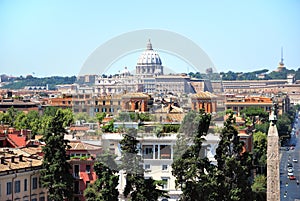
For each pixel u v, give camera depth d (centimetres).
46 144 14038
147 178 9606
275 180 13138
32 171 14138
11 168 13538
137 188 9488
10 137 17200
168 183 10825
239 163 13600
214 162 13600
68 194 13938
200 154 10681
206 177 11788
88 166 14388
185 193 10862
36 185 14275
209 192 11981
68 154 14412
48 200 14562
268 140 13138
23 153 15288
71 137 14788
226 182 13362
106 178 10025
